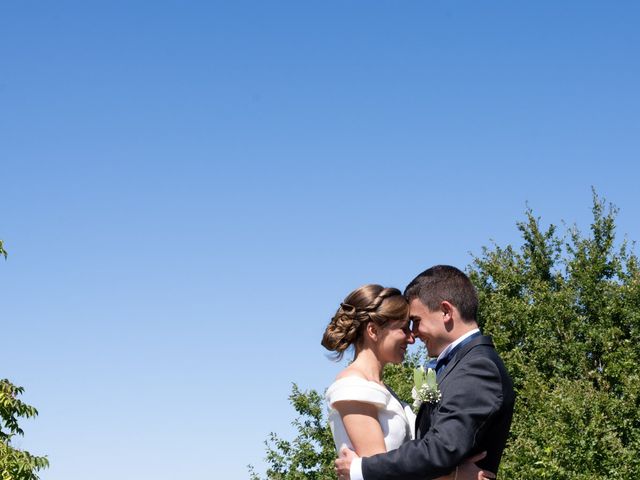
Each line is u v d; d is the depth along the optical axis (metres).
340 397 4.64
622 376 24.42
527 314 28.80
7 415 16.48
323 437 26.25
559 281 29.55
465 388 4.42
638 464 17.66
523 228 31.25
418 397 4.57
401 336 4.82
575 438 17.67
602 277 29.95
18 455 15.95
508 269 30.61
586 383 23.41
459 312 4.73
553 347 27.98
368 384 4.66
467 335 4.70
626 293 28.14
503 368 4.56
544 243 30.84
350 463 4.43
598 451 17.84
